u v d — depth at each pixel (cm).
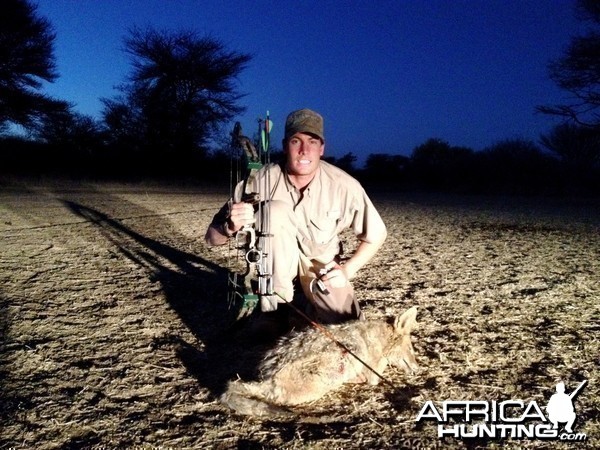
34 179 1617
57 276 356
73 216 721
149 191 1470
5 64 1664
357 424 170
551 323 269
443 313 285
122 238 540
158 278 361
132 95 2133
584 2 1541
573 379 203
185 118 2180
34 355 218
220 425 167
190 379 199
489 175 1972
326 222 233
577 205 1273
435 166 2178
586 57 1578
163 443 156
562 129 1912
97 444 154
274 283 230
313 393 179
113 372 204
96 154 2000
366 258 242
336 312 225
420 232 647
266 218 225
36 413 171
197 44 2123
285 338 192
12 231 561
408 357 208
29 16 1653
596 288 343
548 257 465
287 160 226
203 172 2228
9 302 289
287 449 154
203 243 526
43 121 1820
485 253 484
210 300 306
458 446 158
